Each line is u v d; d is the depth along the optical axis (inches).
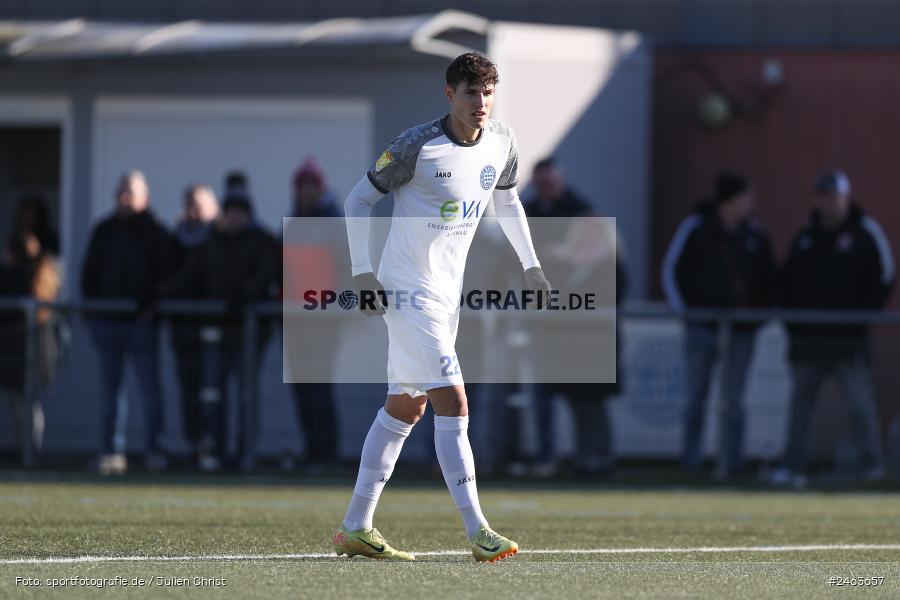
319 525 1131.9
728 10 2324.1
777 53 2314.2
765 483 1718.8
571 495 1525.6
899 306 2252.7
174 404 1769.2
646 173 2249.0
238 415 1756.9
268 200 2182.6
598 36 2203.5
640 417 1761.8
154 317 1766.7
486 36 2086.6
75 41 2074.3
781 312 1749.5
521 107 2123.5
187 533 1040.2
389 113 2146.9
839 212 1776.6
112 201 2210.9
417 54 2133.4
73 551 906.1
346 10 2364.7
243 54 1999.3
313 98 2166.6
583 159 2186.3
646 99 2247.8
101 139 2212.1
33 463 1768.0
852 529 1197.1
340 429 1750.7
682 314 1756.9
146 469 1765.5
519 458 1753.2
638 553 971.3
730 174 1811.0
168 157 2203.5
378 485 893.8
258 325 1753.2
